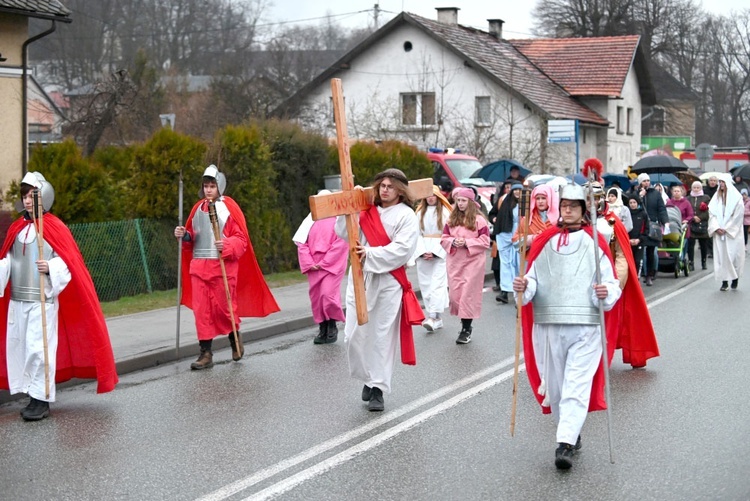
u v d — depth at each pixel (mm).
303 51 47062
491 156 34688
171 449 7098
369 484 6254
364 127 34562
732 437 7312
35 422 7977
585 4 60312
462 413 8109
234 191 17453
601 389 6676
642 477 6363
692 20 65125
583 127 38750
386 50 36938
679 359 10414
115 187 15164
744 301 15320
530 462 6719
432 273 12508
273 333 12422
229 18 47438
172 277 15836
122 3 44438
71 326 8430
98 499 6027
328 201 7621
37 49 42219
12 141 18188
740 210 16812
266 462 6742
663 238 18656
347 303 8258
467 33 40375
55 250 8094
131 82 27766
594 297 6496
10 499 6047
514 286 6621
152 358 10383
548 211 11430
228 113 34219
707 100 73125
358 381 9438
